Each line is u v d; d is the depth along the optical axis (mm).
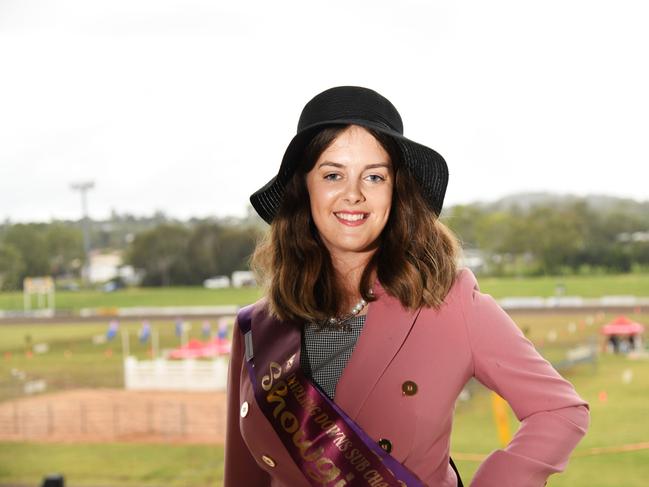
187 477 18625
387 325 1742
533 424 1631
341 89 1780
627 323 39094
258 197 1992
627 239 106875
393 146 1773
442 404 1693
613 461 18344
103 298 91688
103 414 27062
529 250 104438
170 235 105312
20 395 32312
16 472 19828
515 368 1678
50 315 70562
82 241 111312
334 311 1811
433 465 1700
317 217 1777
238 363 2020
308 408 1706
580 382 30125
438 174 1802
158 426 24625
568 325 49094
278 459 1772
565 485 16375
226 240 104500
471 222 107125
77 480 18812
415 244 1792
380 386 1705
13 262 107625
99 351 46719
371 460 1646
